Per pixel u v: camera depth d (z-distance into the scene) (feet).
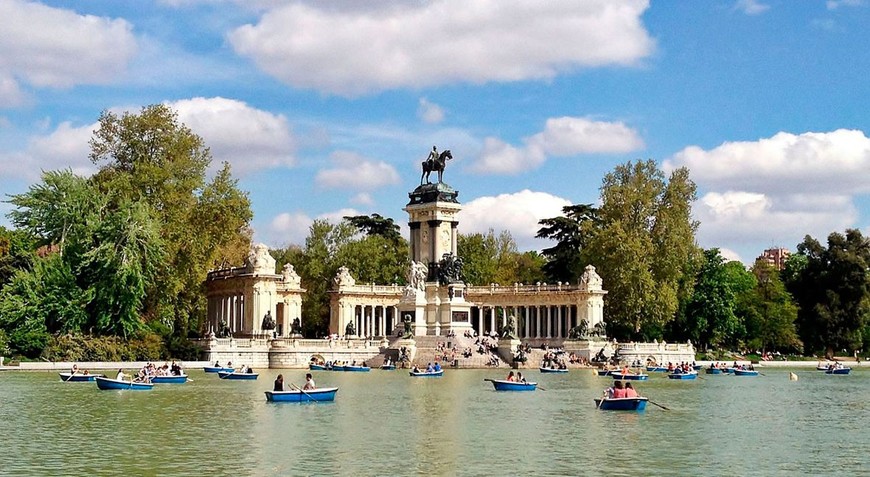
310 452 215.92
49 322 487.61
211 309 652.07
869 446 236.43
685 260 639.35
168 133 561.84
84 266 489.67
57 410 291.58
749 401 358.23
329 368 521.24
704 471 199.93
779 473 198.80
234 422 264.93
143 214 497.87
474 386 402.93
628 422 276.82
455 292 631.15
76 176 507.71
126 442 228.43
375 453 215.72
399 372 510.17
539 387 398.83
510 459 209.67
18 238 551.59
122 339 492.13
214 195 565.94
